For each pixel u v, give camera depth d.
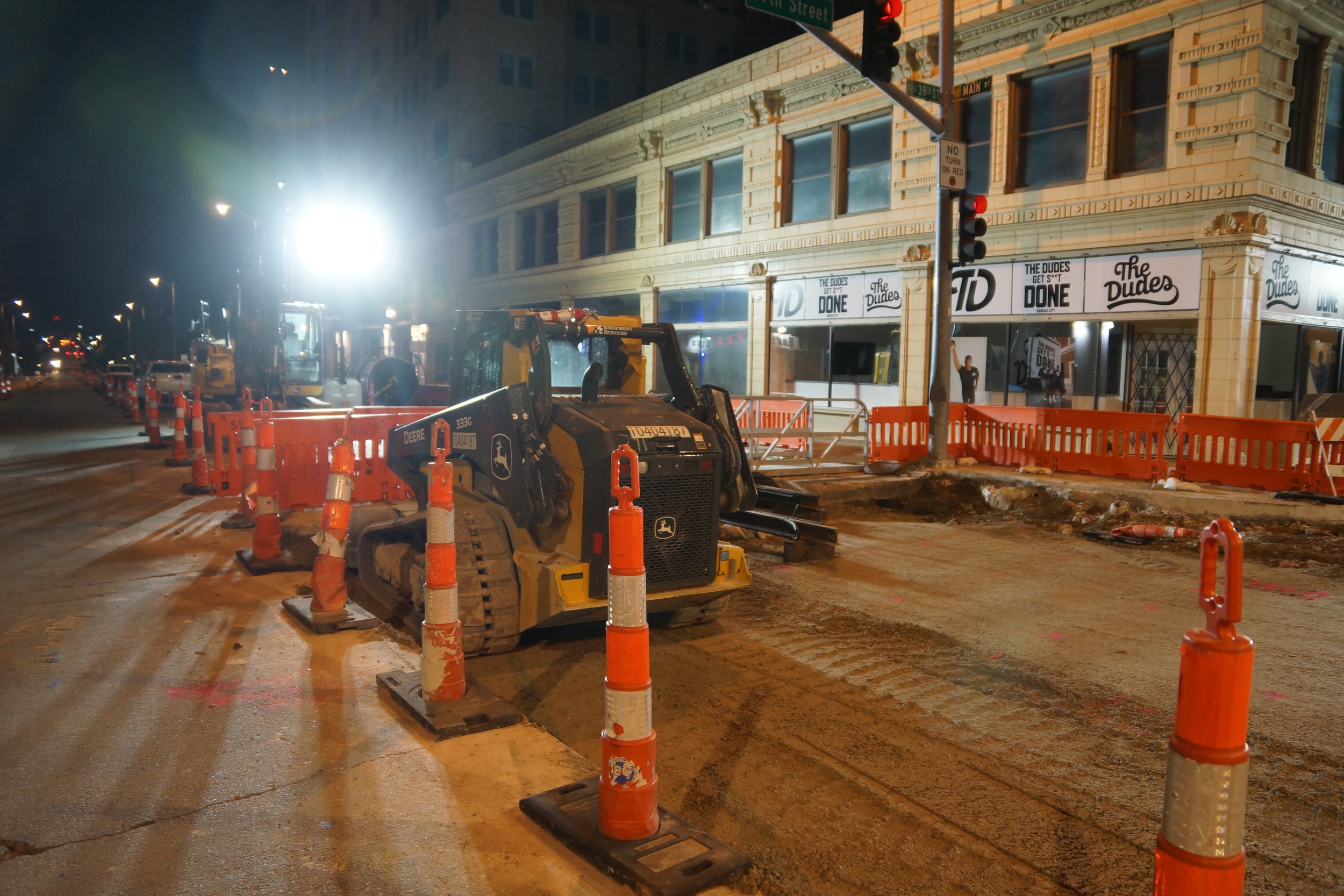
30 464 15.20
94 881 2.96
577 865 3.12
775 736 4.53
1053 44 15.90
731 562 5.86
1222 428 11.65
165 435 21.22
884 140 19.56
